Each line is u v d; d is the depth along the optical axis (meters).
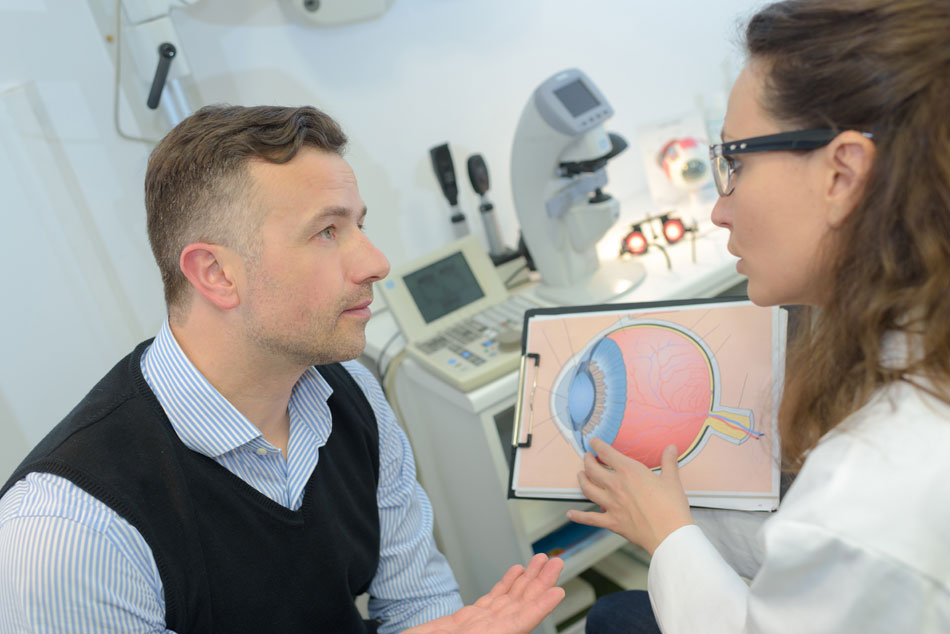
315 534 0.90
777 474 0.95
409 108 1.84
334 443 0.98
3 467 1.48
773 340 1.03
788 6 0.64
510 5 1.90
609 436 1.05
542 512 1.47
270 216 0.79
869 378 0.63
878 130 0.60
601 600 1.17
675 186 1.85
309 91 1.73
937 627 0.55
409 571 1.08
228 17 1.62
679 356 1.07
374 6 1.70
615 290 1.58
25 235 1.44
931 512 0.55
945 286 0.59
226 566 0.84
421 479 1.68
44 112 1.44
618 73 2.11
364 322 0.87
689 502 0.97
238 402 0.88
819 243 0.67
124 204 1.57
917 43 0.57
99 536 0.75
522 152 1.56
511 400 1.40
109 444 0.79
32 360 1.48
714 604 0.73
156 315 1.65
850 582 0.57
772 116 0.65
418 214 1.92
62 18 1.43
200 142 0.79
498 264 1.82
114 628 0.75
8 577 0.73
